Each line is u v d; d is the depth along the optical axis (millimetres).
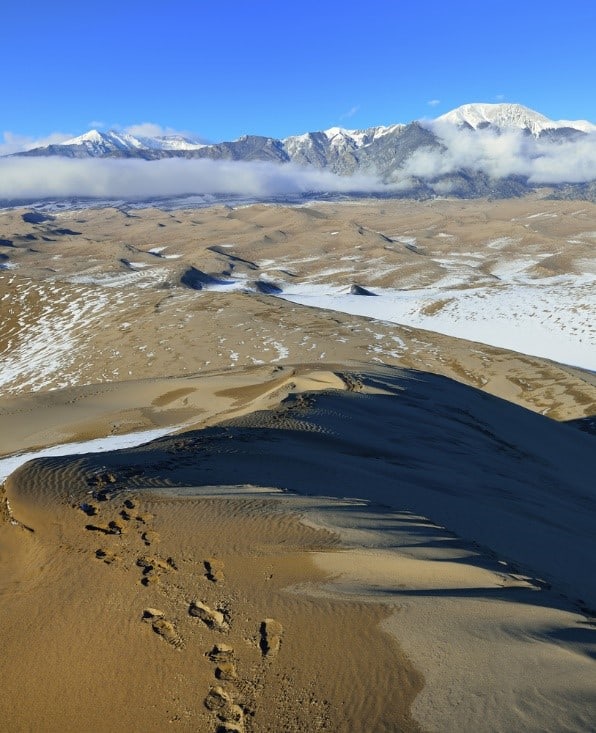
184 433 13875
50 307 59719
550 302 62562
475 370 37062
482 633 4887
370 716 4152
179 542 6922
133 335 48875
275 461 11273
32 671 5383
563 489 15094
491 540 8594
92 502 8180
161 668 5012
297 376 25969
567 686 4246
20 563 7195
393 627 5043
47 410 27969
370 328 48312
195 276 101125
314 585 5855
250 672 4770
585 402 29875
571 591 6883
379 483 10867
